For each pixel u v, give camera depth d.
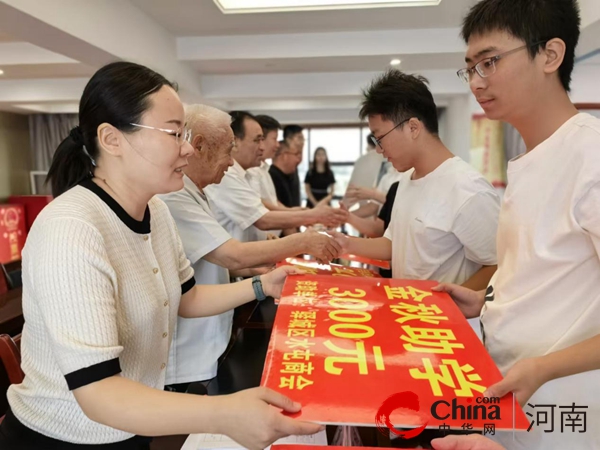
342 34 3.55
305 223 1.76
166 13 3.07
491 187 1.19
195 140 1.28
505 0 0.74
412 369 0.61
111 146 0.76
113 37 2.65
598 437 0.76
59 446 0.77
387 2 2.87
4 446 0.78
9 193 6.08
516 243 0.82
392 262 1.46
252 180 2.55
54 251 0.65
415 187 1.32
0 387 1.07
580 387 0.77
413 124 1.24
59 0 2.17
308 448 0.56
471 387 0.57
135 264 0.81
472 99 4.54
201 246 1.28
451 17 3.16
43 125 6.32
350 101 5.77
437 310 0.82
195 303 1.06
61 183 0.83
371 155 4.52
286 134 3.60
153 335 0.85
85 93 0.76
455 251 1.25
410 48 3.49
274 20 3.22
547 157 0.76
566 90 0.78
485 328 0.88
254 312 1.70
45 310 0.64
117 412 0.59
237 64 4.03
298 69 4.34
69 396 0.75
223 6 2.95
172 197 1.25
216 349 1.38
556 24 0.72
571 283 0.73
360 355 0.65
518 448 0.78
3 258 5.29
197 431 0.57
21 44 3.56
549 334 0.75
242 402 0.55
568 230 0.71
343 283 0.99
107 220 0.76
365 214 3.02
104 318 0.65
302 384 0.58
